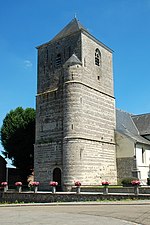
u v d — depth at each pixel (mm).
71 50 38219
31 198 30344
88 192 29734
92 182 34188
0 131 49469
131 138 38969
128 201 22406
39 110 38844
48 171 35562
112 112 40875
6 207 22469
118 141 40000
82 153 33469
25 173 47656
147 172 40719
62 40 39531
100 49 40875
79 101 34781
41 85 40062
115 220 12609
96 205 20828
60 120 36125
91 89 37312
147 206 18734
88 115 35938
